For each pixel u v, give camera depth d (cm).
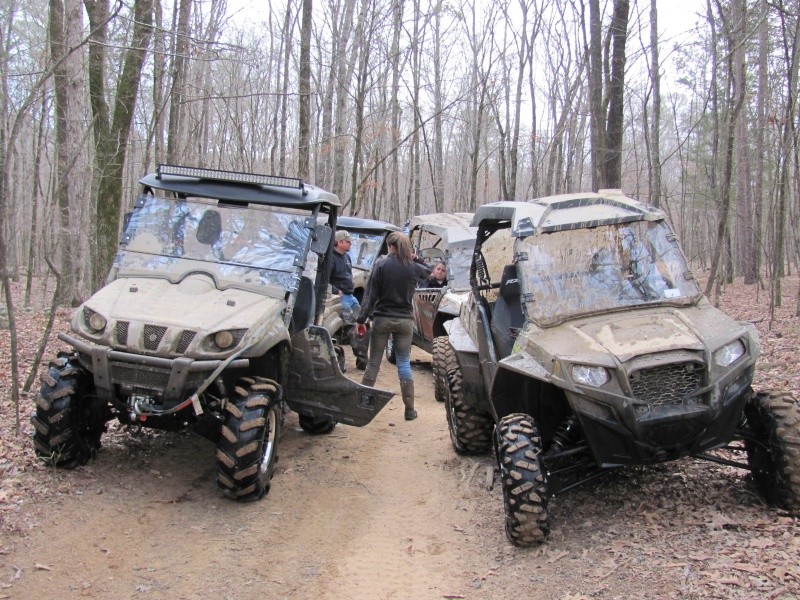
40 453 532
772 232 1789
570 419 479
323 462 645
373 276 794
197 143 2155
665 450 436
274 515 513
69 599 381
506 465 441
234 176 625
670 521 452
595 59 1181
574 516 484
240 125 2470
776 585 351
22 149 2884
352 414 640
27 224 3412
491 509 530
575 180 3053
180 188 618
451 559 452
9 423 632
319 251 622
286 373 609
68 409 522
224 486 511
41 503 479
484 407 623
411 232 1326
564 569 409
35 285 2436
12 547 421
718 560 385
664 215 542
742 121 2378
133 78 1070
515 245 541
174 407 494
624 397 422
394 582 425
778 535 412
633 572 388
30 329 1186
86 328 517
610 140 1127
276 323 555
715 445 444
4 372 850
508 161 3991
